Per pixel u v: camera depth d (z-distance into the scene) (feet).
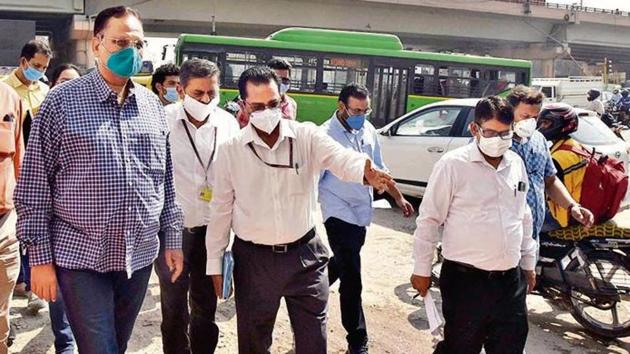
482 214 9.52
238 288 9.54
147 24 105.81
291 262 9.20
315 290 9.30
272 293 9.29
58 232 7.82
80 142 7.61
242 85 8.91
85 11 93.61
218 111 11.52
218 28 111.86
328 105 49.75
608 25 137.59
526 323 9.83
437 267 16.44
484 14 120.57
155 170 8.32
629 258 13.87
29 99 14.84
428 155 27.14
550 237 14.51
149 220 8.23
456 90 53.62
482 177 9.53
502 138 9.17
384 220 26.02
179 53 46.98
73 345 12.03
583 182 13.52
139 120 8.12
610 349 14.08
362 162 9.00
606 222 14.11
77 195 7.68
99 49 7.87
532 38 131.85
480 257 9.53
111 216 7.78
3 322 10.39
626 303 16.96
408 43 136.36
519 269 9.88
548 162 12.17
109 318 8.00
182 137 10.91
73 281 7.73
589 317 14.51
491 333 9.84
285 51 48.52
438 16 117.91
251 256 9.29
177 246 9.00
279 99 8.92
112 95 7.84
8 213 10.23
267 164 9.02
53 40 122.31
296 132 9.25
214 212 9.54
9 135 10.09
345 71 50.34
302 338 9.35
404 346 13.98
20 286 15.31
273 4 103.71
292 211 9.11
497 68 54.90
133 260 8.14
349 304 12.44
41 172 7.67
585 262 13.97
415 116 28.53
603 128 25.43
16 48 72.54
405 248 21.75
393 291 17.49
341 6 108.27
